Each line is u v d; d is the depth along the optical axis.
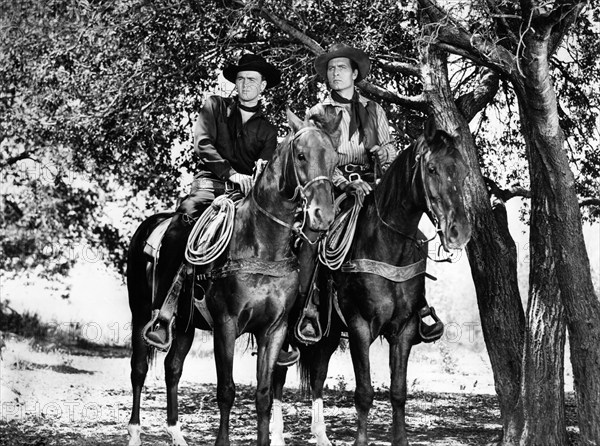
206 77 10.37
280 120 10.15
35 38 9.60
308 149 5.23
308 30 9.38
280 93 10.01
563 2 6.04
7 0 9.53
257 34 9.90
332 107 6.58
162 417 9.11
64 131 10.45
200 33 9.75
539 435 6.95
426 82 7.86
